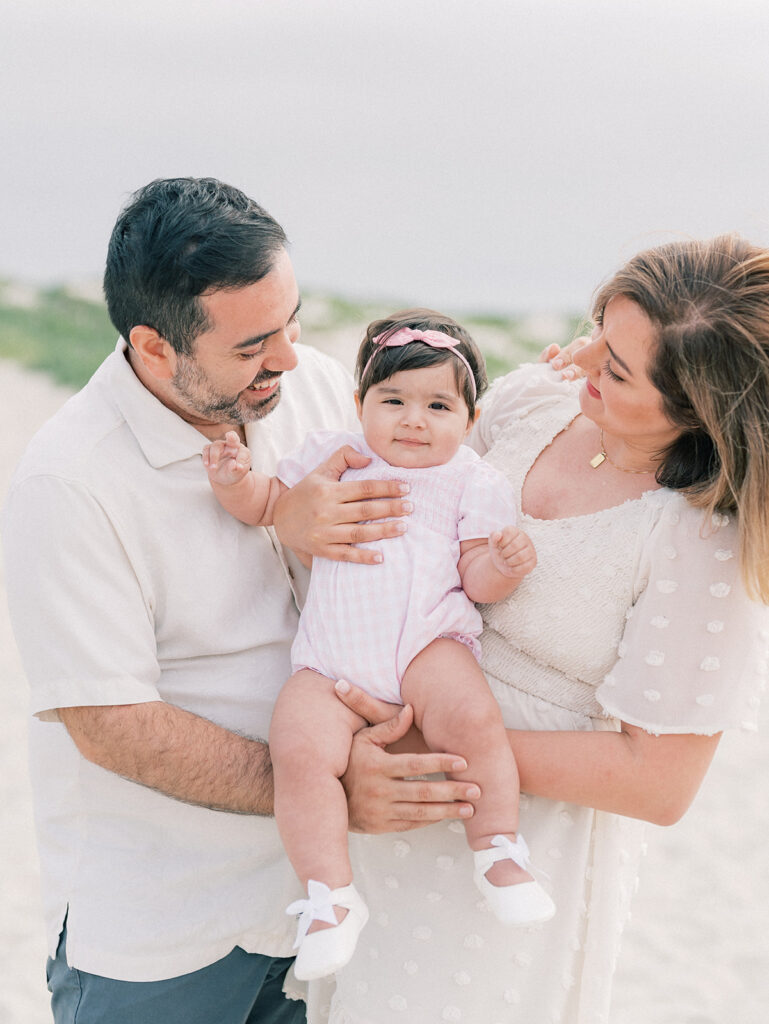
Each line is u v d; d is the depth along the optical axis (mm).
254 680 2195
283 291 2004
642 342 1772
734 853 4367
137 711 2008
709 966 3725
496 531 1983
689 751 1863
